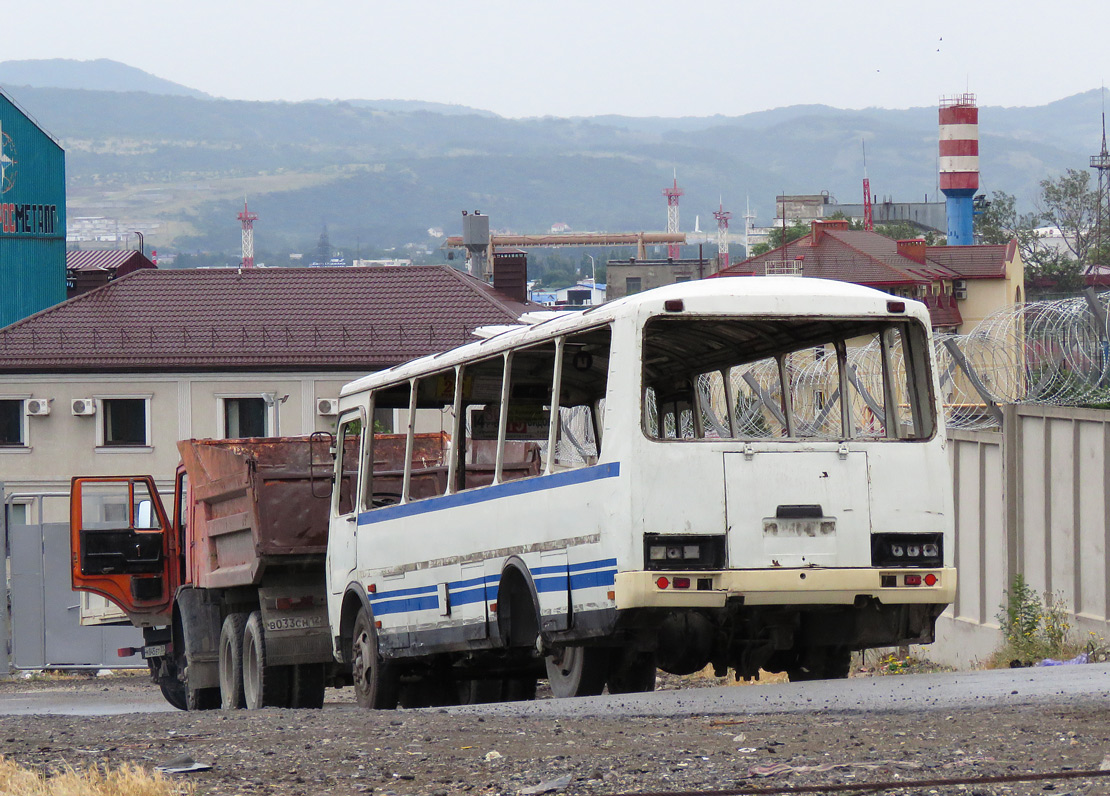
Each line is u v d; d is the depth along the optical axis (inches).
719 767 633.6
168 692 1787.6
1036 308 1202.6
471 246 6136.8
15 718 1165.1
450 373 1182.3
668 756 669.3
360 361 4446.4
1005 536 1282.0
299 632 1397.6
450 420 1334.9
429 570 1146.7
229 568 1470.2
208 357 4488.2
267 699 1395.2
